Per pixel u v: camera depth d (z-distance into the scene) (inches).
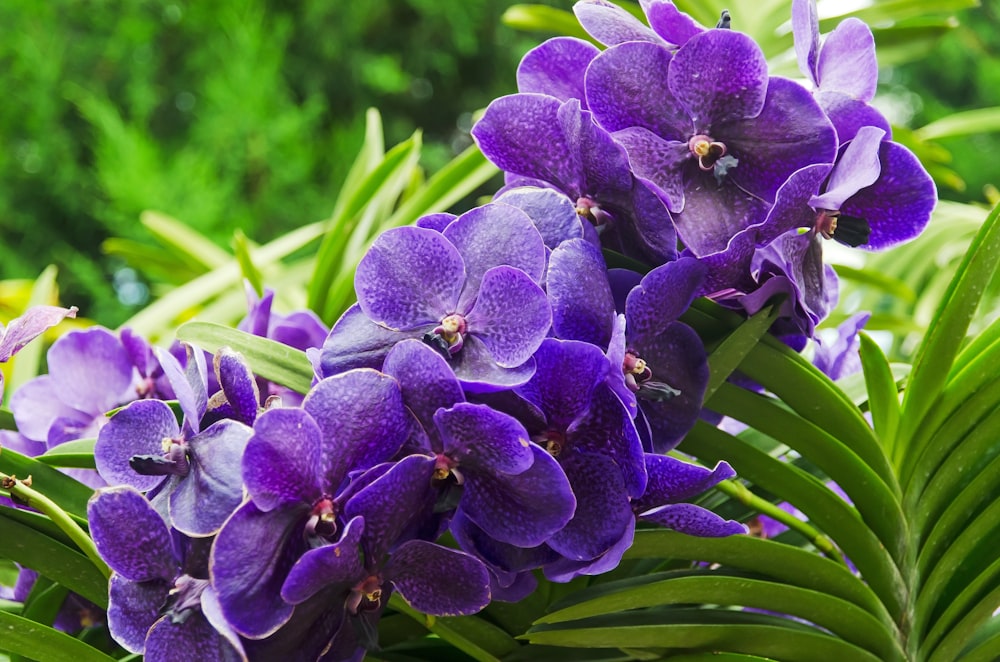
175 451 24.9
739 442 27.2
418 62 189.0
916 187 26.7
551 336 25.4
